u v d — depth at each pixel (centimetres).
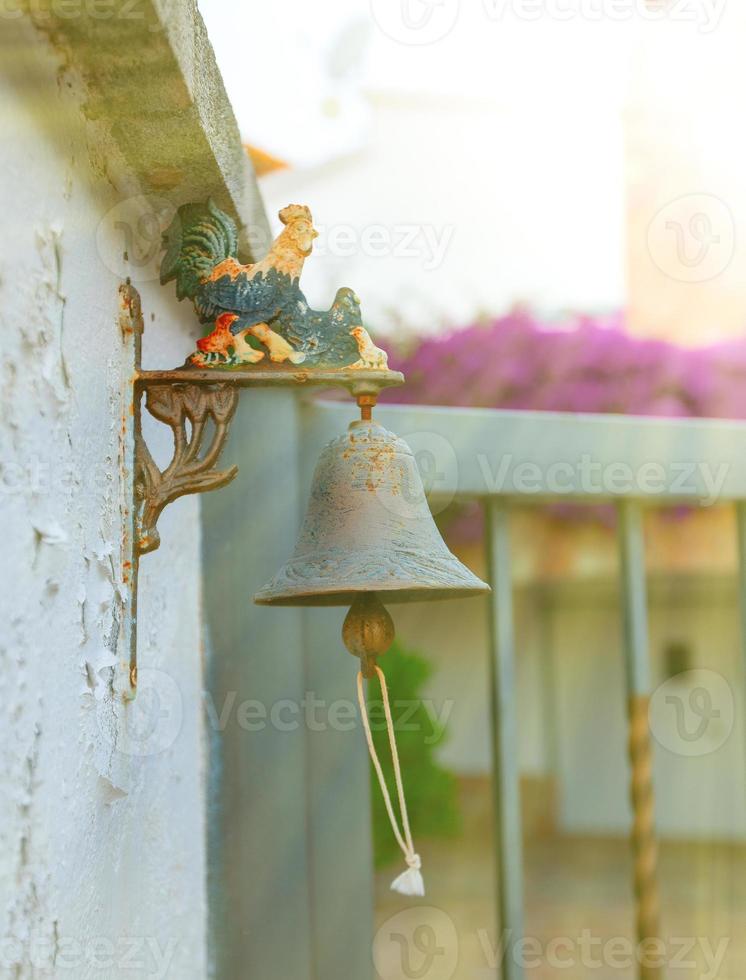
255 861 155
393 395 394
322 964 156
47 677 119
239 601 156
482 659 704
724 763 607
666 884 557
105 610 127
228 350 131
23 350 117
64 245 122
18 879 116
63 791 121
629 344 402
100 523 126
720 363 401
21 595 116
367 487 134
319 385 132
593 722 724
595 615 722
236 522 157
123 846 132
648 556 521
